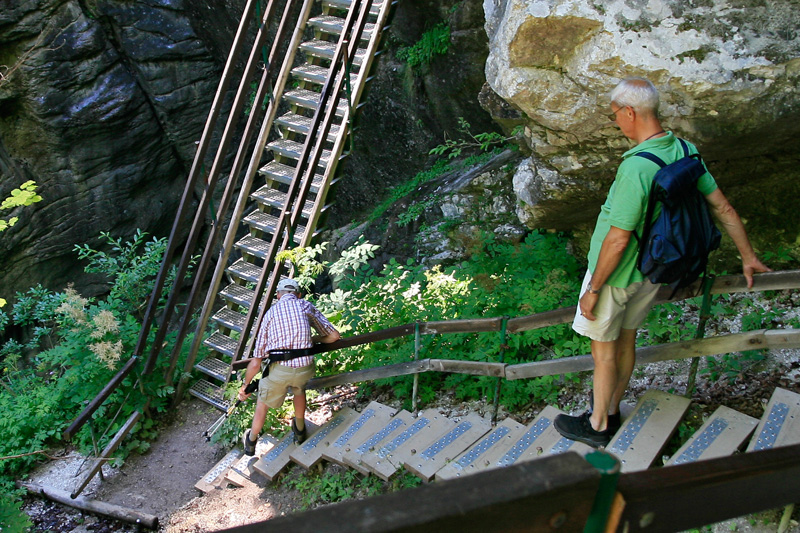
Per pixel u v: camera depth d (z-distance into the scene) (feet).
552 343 19.85
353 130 26.09
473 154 34.04
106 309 25.45
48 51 37.76
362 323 23.32
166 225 46.80
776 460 4.71
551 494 3.55
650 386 16.15
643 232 10.67
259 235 27.43
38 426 23.39
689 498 4.27
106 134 41.11
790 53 12.77
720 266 19.26
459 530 3.36
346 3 28.81
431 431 17.56
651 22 13.42
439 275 24.88
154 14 40.16
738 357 15.48
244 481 19.84
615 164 16.47
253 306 24.11
